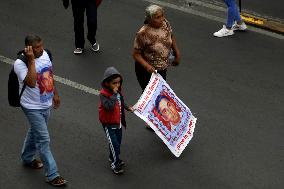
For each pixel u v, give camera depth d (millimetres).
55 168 8688
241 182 8961
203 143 9773
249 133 10047
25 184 8820
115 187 8805
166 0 14891
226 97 11039
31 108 8219
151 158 9414
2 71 11711
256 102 10922
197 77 11656
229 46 12914
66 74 11633
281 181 9000
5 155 9391
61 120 10242
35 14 13953
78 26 12016
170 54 9523
